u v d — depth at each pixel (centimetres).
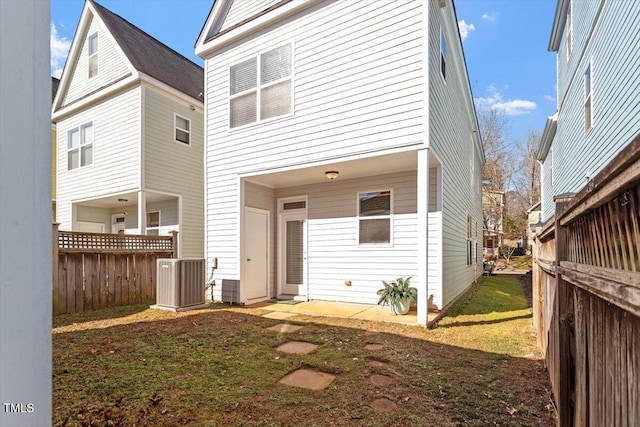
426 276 517
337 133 595
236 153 724
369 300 685
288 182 765
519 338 459
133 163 966
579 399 205
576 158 937
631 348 129
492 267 1812
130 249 714
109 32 1020
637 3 543
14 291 77
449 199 716
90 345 415
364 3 574
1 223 75
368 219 695
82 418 239
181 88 1086
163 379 313
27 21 83
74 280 624
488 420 247
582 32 852
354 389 297
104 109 1045
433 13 573
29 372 79
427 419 247
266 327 510
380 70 557
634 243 118
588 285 162
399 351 399
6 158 77
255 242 756
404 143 532
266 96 685
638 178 107
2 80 77
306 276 761
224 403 269
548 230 302
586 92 830
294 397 281
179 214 1081
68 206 1145
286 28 659
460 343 436
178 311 632
